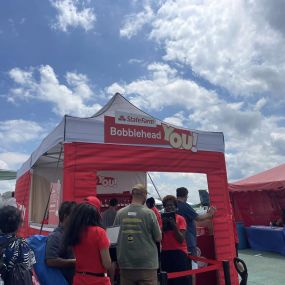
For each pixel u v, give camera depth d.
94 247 2.90
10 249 2.76
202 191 9.20
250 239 11.29
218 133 6.34
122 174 8.24
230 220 6.06
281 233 10.03
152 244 3.59
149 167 5.28
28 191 7.74
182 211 5.16
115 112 5.14
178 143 5.71
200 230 6.20
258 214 12.55
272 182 10.65
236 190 11.96
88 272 2.90
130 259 3.54
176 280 4.56
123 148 5.08
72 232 2.95
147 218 3.61
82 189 4.60
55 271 3.32
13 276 2.69
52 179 8.47
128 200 8.01
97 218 3.04
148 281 3.50
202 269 4.68
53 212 5.41
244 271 4.80
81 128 4.78
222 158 6.28
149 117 5.47
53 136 5.26
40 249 3.40
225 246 5.84
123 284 3.61
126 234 3.63
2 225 2.86
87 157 4.74
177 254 4.55
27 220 7.41
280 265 8.48
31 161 7.70
